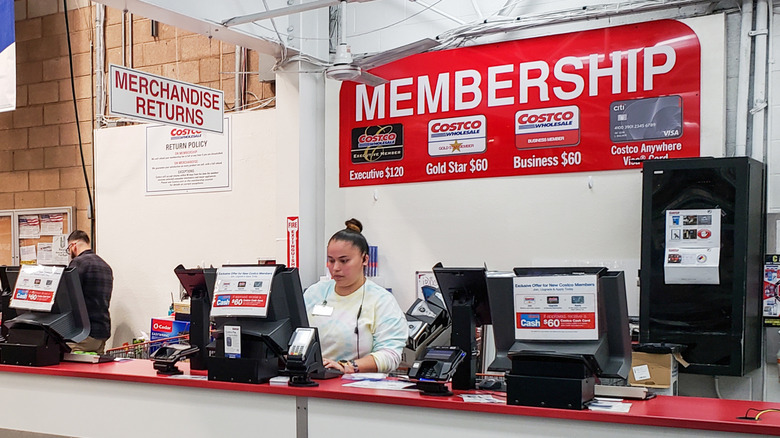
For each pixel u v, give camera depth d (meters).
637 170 5.16
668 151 5.06
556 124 5.42
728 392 4.81
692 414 2.69
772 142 4.82
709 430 2.58
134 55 7.48
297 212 6.06
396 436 3.08
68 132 7.74
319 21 6.18
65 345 4.13
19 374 4.00
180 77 7.27
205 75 7.15
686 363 4.48
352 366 3.69
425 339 4.66
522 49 5.55
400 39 6.06
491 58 5.66
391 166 6.02
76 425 3.81
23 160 7.98
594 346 2.88
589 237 5.29
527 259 5.50
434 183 5.86
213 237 6.85
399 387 3.30
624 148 5.19
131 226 7.29
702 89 4.97
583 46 5.34
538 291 3.00
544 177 5.46
